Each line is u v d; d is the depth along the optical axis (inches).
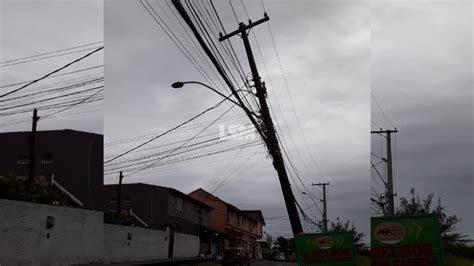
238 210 2129.7
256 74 574.9
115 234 1027.9
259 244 2471.7
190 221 1635.1
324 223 1082.7
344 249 437.7
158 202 1437.0
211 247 1819.6
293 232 551.8
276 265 1403.8
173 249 1348.4
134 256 1099.3
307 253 444.8
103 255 906.7
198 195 2003.0
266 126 569.9
